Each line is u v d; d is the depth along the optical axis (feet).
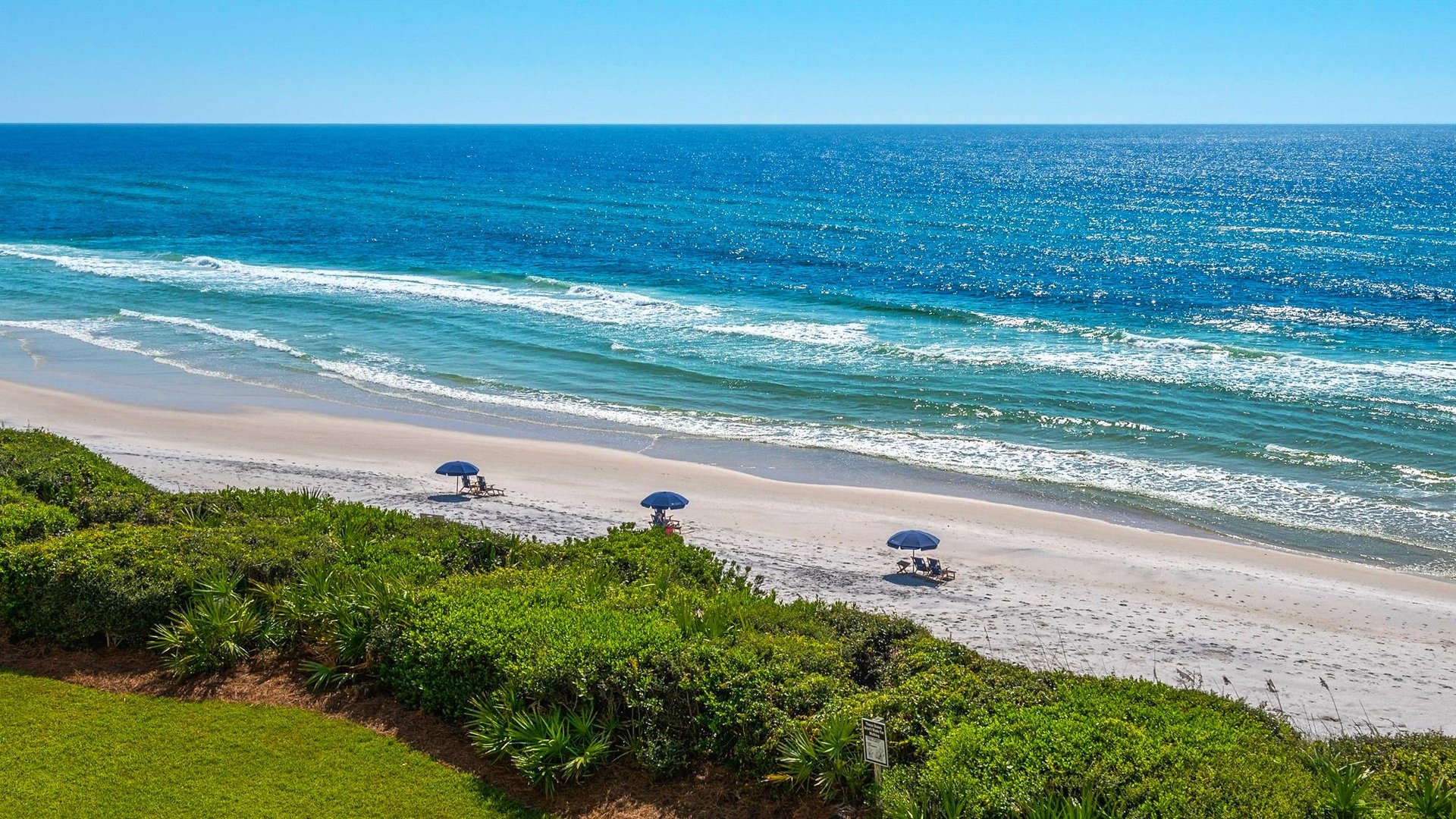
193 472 91.45
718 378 133.59
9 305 173.17
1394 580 77.46
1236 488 96.58
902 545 73.72
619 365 139.64
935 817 32.24
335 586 47.19
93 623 46.03
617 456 106.42
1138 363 138.00
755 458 106.73
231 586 47.32
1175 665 59.41
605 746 37.65
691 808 35.76
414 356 144.15
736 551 79.05
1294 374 131.54
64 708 41.86
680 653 39.55
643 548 58.44
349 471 97.35
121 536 51.16
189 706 42.22
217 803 36.06
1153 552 82.69
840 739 35.50
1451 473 98.63
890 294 191.52
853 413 120.16
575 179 479.00
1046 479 99.86
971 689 38.70
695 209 342.23
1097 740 34.55
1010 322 165.27
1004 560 80.12
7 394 120.98
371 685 43.57
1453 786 33.86
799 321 166.50
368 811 35.88
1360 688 57.31
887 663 42.98
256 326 160.97
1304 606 71.46
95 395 122.21
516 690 38.96
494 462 102.99
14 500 58.95
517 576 50.11
